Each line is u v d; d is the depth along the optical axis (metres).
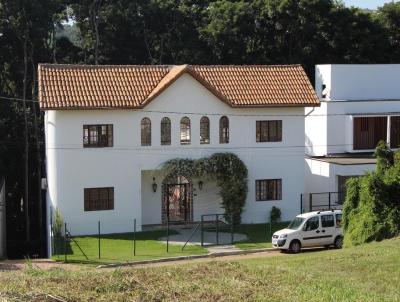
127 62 53.41
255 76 38.34
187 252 30.73
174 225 36.72
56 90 34.06
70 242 32.97
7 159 47.12
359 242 26.05
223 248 31.59
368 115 43.22
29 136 48.28
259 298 14.87
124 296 14.62
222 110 36.56
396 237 25.16
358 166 38.97
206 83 35.91
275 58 54.75
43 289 14.97
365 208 26.36
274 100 37.09
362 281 17.81
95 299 14.35
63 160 34.09
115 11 50.72
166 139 35.75
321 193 39.12
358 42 55.59
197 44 53.09
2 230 38.75
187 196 37.06
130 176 35.22
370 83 45.91
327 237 31.09
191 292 15.13
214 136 36.50
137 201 35.38
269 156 37.66
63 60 52.19
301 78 38.78
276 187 37.94
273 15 52.69
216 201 37.31
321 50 55.50
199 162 35.91
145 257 29.66
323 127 43.44
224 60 53.34
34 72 47.44
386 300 15.41
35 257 42.81
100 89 34.91
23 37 45.53
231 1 55.78
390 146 43.66
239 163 36.56
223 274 17.33
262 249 31.25
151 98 34.84
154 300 14.41
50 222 35.38
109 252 30.86
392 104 44.28
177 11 52.34
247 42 53.00
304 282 16.91
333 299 15.12
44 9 45.34
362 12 56.81
